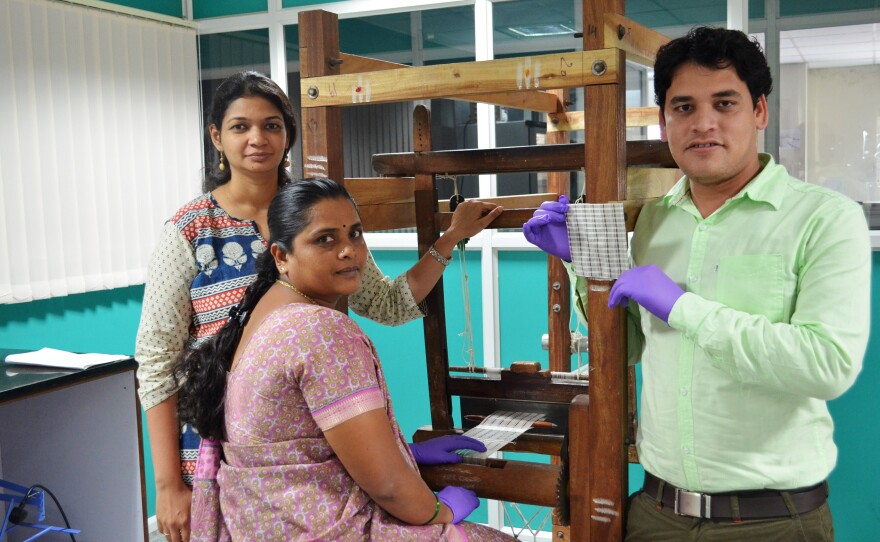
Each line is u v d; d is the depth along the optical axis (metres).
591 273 1.43
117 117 3.42
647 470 1.41
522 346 3.29
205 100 3.85
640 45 1.51
